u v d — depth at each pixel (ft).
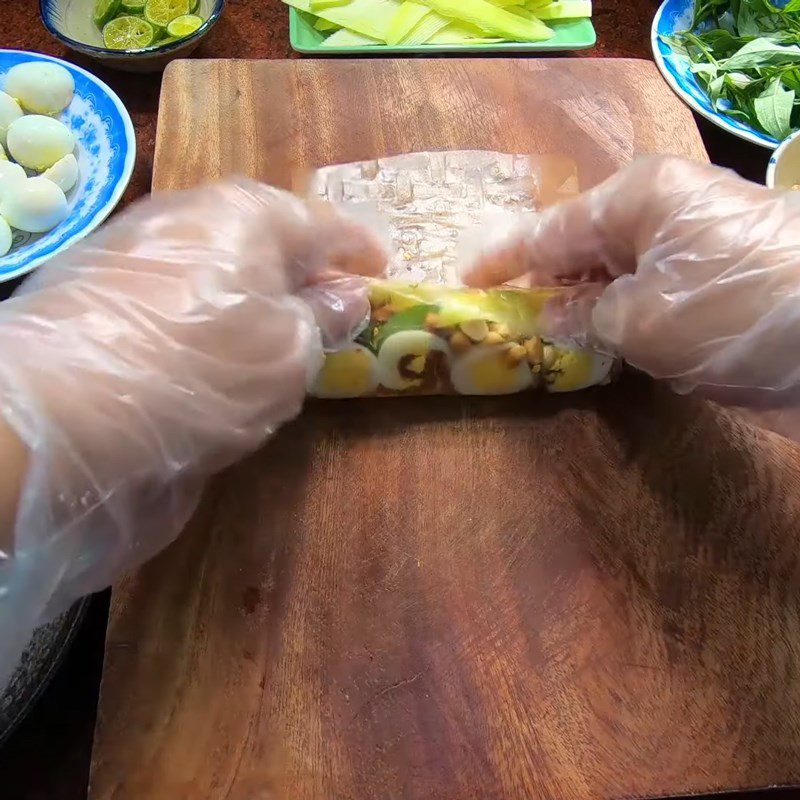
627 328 1.01
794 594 1.00
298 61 1.34
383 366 1.06
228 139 1.28
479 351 1.05
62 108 1.45
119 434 0.85
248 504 1.03
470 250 1.17
